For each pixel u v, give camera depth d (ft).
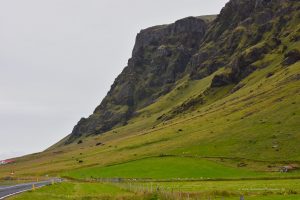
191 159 549.95
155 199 198.08
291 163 474.90
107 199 196.65
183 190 286.46
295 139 532.32
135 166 551.59
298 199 195.83
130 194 217.56
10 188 238.48
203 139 647.56
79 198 196.54
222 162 519.19
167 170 508.53
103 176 514.27
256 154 522.88
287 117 606.14
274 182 360.07
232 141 592.19
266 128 595.06
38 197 180.86
